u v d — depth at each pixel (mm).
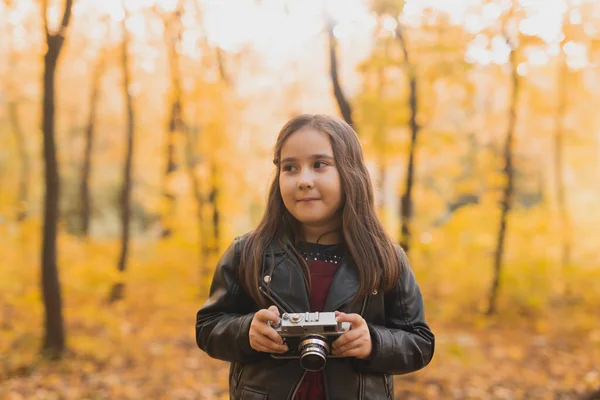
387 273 1549
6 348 5918
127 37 9055
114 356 6168
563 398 4895
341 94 5672
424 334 1593
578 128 9992
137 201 18109
